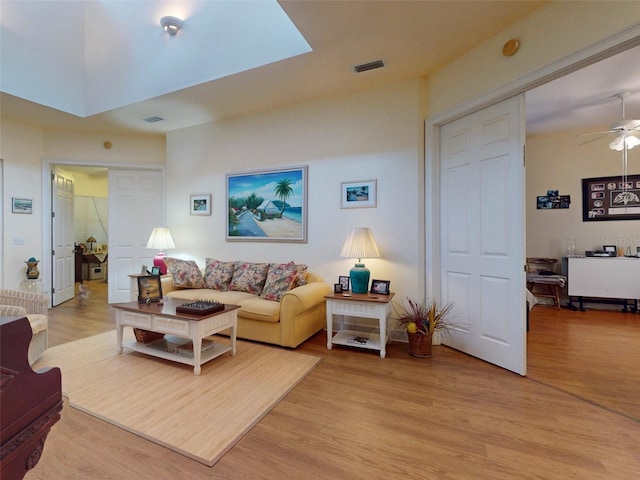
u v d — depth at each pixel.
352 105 3.62
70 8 3.85
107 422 1.88
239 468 1.53
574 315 4.51
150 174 5.25
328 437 1.77
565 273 4.99
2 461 0.52
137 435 1.77
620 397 2.21
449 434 1.80
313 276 3.74
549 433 1.81
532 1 2.24
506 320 2.65
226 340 3.40
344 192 3.65
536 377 2.52
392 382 2.44
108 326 3.86
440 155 3.28
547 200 5.21
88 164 5.00
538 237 5.28
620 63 3.06
